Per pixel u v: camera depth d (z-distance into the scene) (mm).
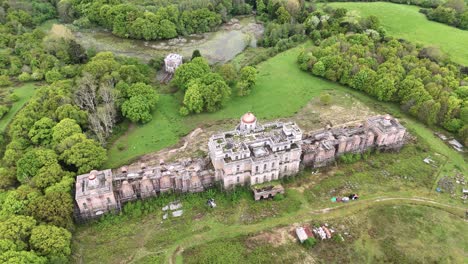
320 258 107375
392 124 146750
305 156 135375
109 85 166625
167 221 118438
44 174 119312
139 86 165625
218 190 129500
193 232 114625
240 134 131750
